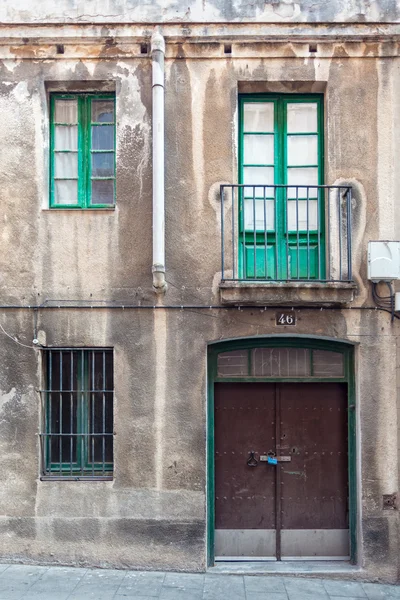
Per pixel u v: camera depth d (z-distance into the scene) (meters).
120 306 6.28
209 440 6.38
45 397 6.41
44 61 6.44
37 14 6.39
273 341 6.41
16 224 6.36
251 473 6.52
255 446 6.53
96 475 6.32
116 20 6.37
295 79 6.38
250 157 6.66
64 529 6.16
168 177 6.37
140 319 6.29
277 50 6.38
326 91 6.46
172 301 6.30
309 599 5.54
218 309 6.27
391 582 6.06
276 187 6.23
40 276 6.33
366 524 6.13
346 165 6.36
